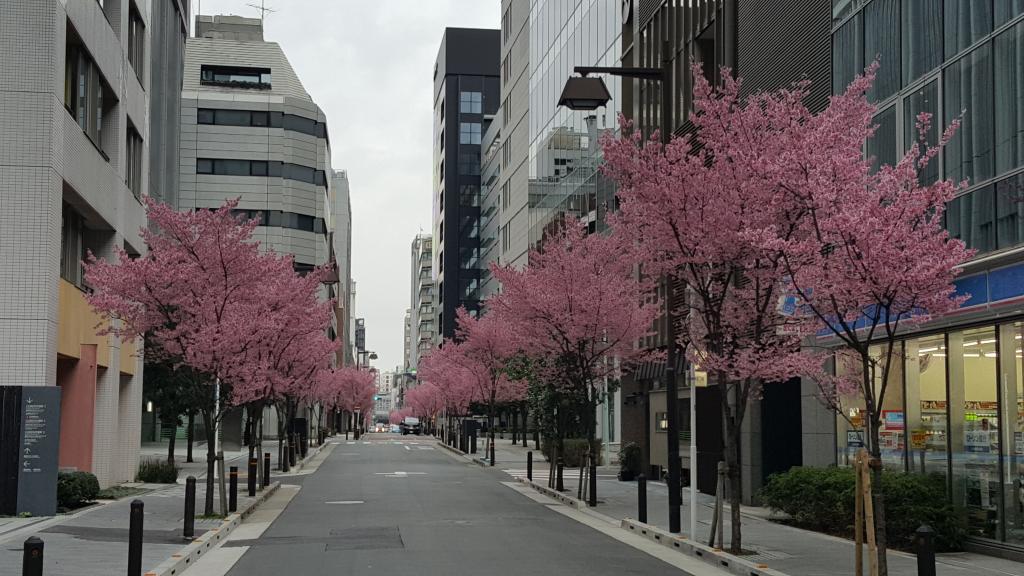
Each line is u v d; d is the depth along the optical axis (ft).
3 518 64.90
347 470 138.62
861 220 37.06
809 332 49.14
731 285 56.85
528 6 236.63
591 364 86.84
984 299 52.24
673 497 60.95
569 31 177.27
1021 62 50.93
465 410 239.50
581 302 83.10
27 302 73.15
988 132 53.78
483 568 47.96
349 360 586.04
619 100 140.67
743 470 84.12
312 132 293.84
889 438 65.21
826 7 74.13
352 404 330.75
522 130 242.78
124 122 103.60
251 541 59.57
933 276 36.35
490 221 361.92
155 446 208.64
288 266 100.32
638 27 120.78
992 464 53.36
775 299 52.80
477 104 466.70
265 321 71.61
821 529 64.85
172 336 69.67
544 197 196.24
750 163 47.32
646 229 52.85
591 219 153.17
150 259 69.62
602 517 73.56
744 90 88.89
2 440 66.13
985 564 49.65
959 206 56.29
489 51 469.98
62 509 70.85
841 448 73.36
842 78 71.61
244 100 286.25
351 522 70.08
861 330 62.13
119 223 100.89
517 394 170.09
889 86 64.90
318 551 54.49
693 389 59.00
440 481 115.55
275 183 285.02
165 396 129.18
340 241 497.87
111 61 96.78
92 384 90.02
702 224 50.03
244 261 71.31
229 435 214.07
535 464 152.15
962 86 56.44
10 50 74.84
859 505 39.60
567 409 98.78
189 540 55.47
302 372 127.95
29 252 73.46
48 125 74.59
